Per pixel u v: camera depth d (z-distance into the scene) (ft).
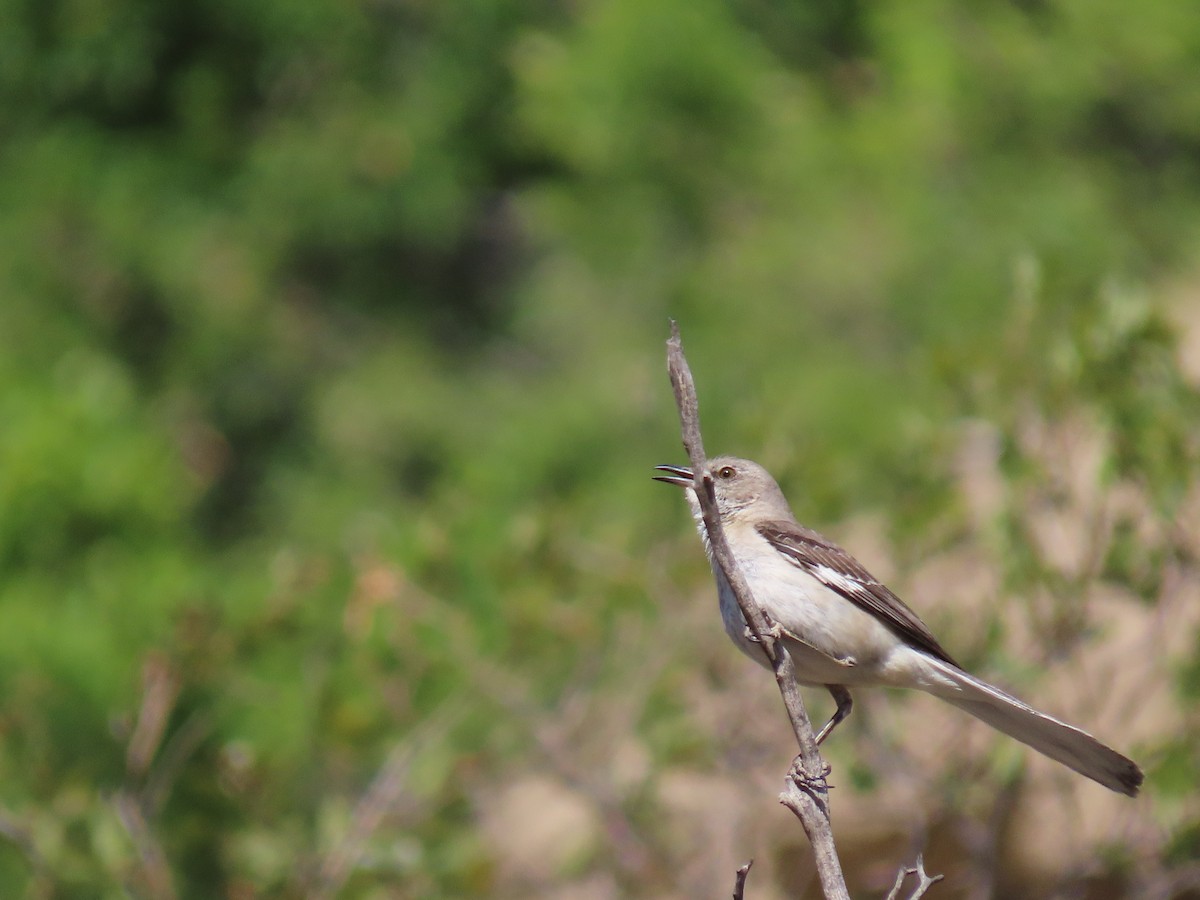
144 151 69.26
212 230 68.59
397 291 72.28
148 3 68.95
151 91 70.59
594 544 41.93
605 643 39.93
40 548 44.52
